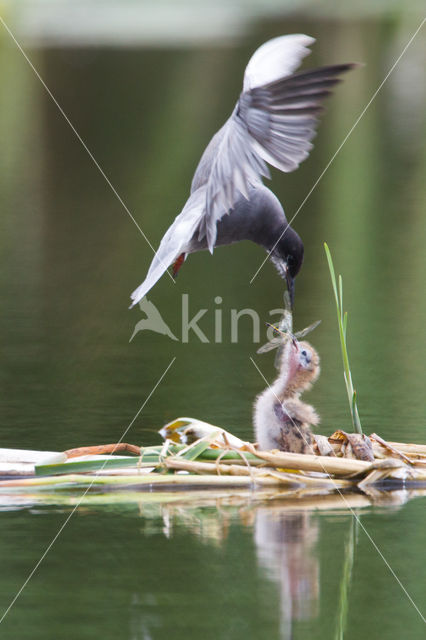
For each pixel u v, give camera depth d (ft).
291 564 24.35
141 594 22.74
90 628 21.36
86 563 24.11
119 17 177.68
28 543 25.23
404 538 25.53
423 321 50.39
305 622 21.61
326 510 27.55
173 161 86.17
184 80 118.93
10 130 99.50
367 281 58.49
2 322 51.55
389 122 102.32
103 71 125.29
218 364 44.78
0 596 22.63
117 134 96.43
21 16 172.14
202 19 174.29
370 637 21.09
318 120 23.45
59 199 79.00
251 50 137.08
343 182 82.64
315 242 66.13
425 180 82.53
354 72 118.62
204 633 21.12
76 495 28.91
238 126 24.21
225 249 70.23
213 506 27.96
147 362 45.03
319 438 31.07
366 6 179.01
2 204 77.82
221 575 23.52
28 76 120.57
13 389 40.09
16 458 30.30
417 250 64.54
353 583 23.30
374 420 35.37
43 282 59.36
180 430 31.89
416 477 29.84
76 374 42.60
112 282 59.31
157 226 69.05
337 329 49.29
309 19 165.89
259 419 30.89
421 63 131.13
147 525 26.45
